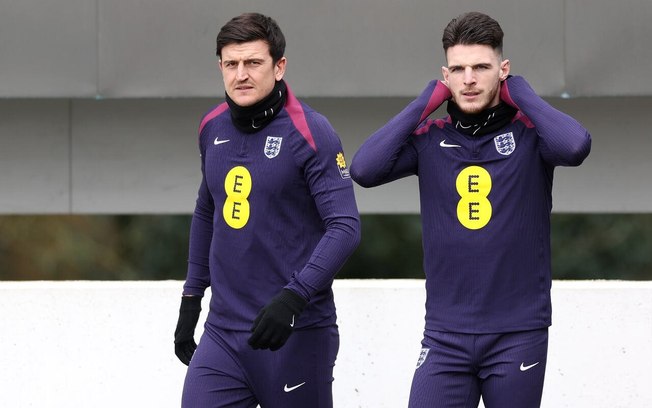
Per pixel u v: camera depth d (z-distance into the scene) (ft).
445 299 51.98
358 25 77.46
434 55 77.20
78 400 68.85
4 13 77.97
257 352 52.70
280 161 51.67
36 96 78.28
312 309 52.85
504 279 51.21
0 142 83.20
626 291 67.00
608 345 67.21
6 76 78.18
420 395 51.72
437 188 52.03
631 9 76.54
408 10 77.25
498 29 51.13
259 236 52.03
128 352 68.74
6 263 179.32
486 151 51.55
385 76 77.51
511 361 51.19
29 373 68.90
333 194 51.29
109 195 83.51
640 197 81.92
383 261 171.01
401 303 67.87
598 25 76.64
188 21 78.13
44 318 68.80
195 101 82.99
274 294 52.37
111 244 179.11
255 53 50.98
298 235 52.37
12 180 83.41
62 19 78.07
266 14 77.77
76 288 68.74
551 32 76.84
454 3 77.05
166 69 78.28
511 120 52.01
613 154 81.92
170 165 83.46
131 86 78.28
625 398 67.26
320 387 53.67
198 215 56.18
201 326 68.85
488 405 52.11
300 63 77.71
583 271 173.47
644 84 76.64
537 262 51.70
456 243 51.42
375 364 67.97
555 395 67.51
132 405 68.80
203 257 56.39
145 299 68.69
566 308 67.31
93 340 68.74
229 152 52.60
